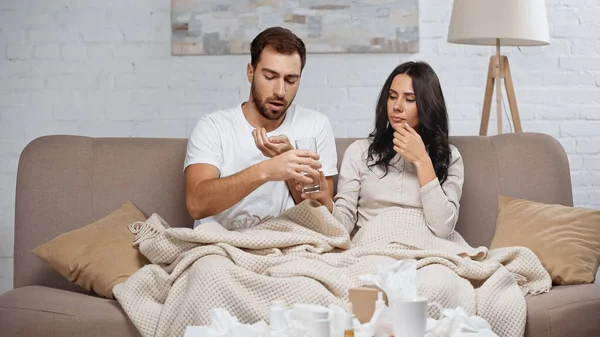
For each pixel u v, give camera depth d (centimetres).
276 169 216
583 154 364
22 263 249
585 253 232
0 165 360
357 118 361
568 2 363
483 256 233
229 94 361
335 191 272
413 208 251
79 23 361
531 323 204
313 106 360
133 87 361
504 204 262
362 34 357
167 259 220
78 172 260
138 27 361
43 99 361
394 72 260
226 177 229
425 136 259
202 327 162
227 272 196
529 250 230
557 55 363
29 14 360
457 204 251
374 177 258
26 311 207
